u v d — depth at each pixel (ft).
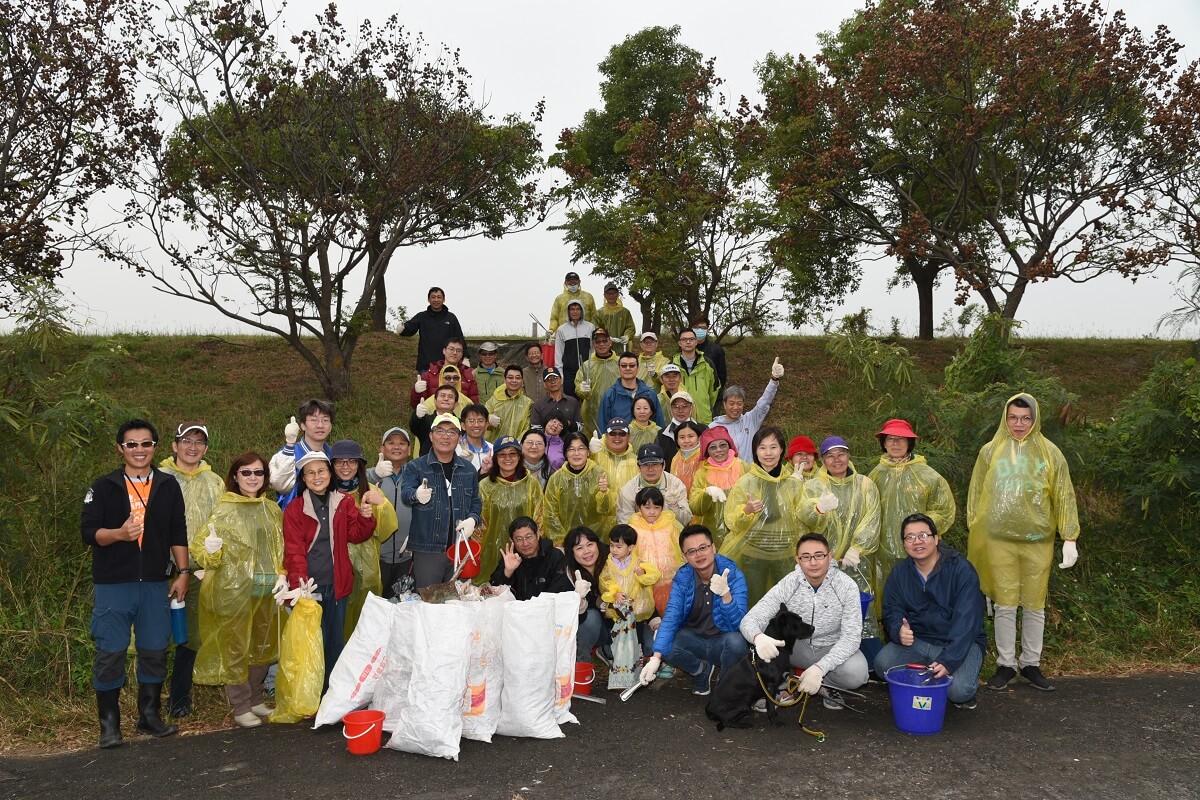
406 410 49.85
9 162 43.80
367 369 59.11
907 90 57.11
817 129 63.16
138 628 18.53
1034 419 21.58
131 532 17.78
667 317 67.31
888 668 19.97
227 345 62.23
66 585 24.17
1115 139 55.98
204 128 49.60
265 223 49.24
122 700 20.57
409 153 49.73
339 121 51.06
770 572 22.33
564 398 32.50
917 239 57.82
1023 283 57.62
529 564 21.83
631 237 55.83
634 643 21.54
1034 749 17.26
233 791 15.61
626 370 31.27
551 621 18.53
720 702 18.65
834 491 22.31
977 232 64.49
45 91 43.91
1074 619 25.40
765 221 54.75
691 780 15.90
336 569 19.93
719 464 24.62
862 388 34.94
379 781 15.94
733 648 19.97
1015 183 59.57
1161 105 53.78
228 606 18.70
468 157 55.36
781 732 18.33
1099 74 52.75
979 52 55.06
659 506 22.67
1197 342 31.27
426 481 21.81
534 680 18.13
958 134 56.08
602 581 21.71
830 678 20.11
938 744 17.57
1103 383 60.95
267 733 18.60
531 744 17.79
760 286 57.11
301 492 19.74
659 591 22.29
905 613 20.15
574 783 15.80
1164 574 27.89
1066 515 21.11
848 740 17.84
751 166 55.06
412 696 17.30
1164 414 29.30
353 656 18.58
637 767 16.52
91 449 27.78
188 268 47.50
